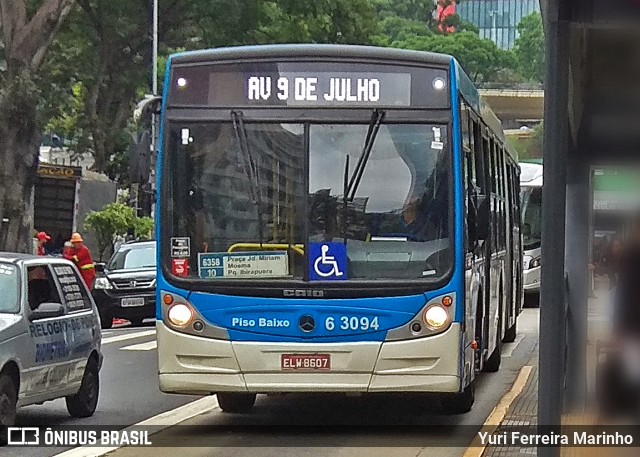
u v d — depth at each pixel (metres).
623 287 8.98
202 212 11.92
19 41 33.06
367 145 11.90
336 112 11.95
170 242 11.91
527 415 13.41
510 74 85.94
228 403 14.20
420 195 11.86
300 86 11.97
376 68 11.98
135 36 48.38
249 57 12.04
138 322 31.05
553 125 6.75
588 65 8.35
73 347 13.36
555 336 6.87
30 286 12.86
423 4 93.12
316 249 11.78
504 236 19.59
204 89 12.05
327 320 11.70
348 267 11.77
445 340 11.70
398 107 11.95
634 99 8.92
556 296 6.82
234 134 11.96
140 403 15.31
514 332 24.44
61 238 49.25
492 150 16.92
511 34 107.00
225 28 45.25
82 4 46.66
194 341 11.77
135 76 50.31
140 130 12.41
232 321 11.74
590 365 9.08
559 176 6.75
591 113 9.05
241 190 11.90
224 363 11.77
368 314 11.70
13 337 11.84
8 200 32.97
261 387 11.72
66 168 49.03
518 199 25.14
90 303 14.41
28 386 12.16
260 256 11.80
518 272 24.78
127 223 44.53
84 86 51.34
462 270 11.80
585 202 9.27
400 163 11.90
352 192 11.84
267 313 11.73
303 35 46.38
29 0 37.09
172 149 12.02
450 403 13.74
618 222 9.14
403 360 11.70
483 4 107.81
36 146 33.66
